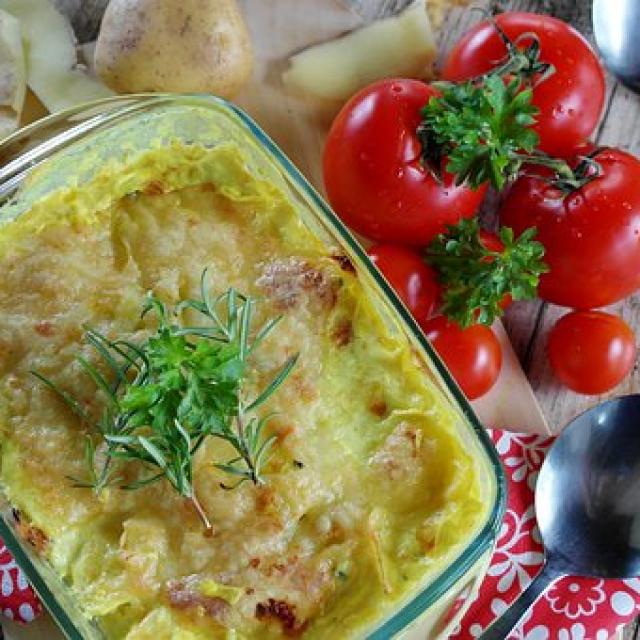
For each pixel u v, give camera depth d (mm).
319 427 688
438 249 775
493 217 833
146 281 708
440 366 708
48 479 674
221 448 674
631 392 817
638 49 850
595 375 791
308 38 841
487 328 784
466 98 749
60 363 691
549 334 814
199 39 783
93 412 682
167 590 661
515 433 785
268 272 712
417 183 769
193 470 671
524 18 804
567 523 768
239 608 659
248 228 722
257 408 682
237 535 667
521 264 760
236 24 792
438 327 781
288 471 676
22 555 670
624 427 776
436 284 790
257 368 688
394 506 683
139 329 698
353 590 667
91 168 730
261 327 700
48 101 810
